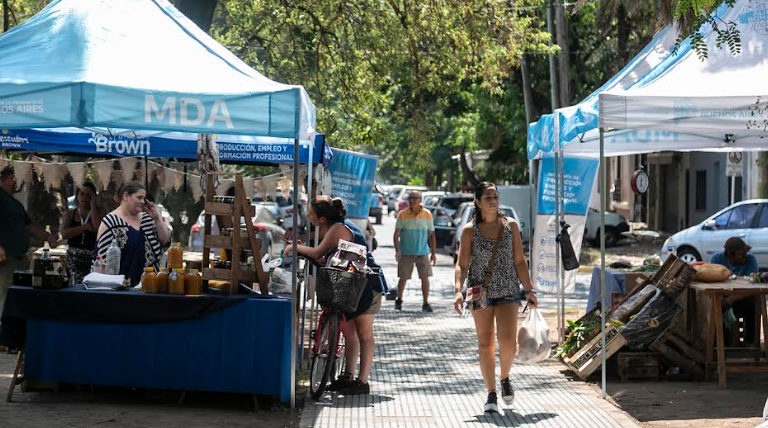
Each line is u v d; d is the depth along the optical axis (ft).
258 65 67.36
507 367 26.86
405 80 75.36
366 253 29.12
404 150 168.76
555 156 40.98
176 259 27.35
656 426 25.27
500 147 122.72
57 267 27.32
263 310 26.73
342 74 65.98
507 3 68.44
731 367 31.55
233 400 28.32
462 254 26.66
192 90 25.44
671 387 31.04
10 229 35.37
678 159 134.21
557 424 25.36
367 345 29.66
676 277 31.91
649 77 31.22
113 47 27.02
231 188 41.70
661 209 143.95
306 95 26.89
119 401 27.76
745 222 71.92
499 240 26.45
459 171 190.08
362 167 43.47
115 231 29.58
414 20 61.46
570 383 31.83
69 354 27.17
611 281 37.32
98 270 29.22
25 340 27.45
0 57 26.53
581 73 100.99
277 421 25.71
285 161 38.88
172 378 26.91
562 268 41.06
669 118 28.53
